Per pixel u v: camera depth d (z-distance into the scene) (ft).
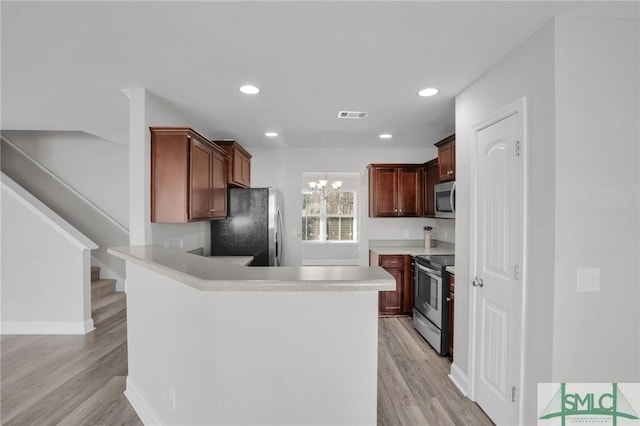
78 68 7.02
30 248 11.64
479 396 7.41
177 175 8.49
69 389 8.00
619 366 5.29
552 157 5.24
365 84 7.93
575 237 5.20
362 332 4.81
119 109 9.87
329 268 5.26
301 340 4.79
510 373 6.31
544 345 5.45
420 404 7.51
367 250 15.80
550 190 5.29
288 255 16.07
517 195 6.08
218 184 11.24
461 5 4.88
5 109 9.93
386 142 14.80
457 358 8.43
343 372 4.82
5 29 5.51
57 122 11.38
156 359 6.42
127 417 6.96
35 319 11.64
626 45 5.24
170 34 5.70
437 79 7.58
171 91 8.36
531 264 5.76
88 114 10.40
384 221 15.88
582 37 5.20
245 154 14.25
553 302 5.24
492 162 6.93
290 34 5.70
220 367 4.87
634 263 5.28
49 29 5.52
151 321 6.60
